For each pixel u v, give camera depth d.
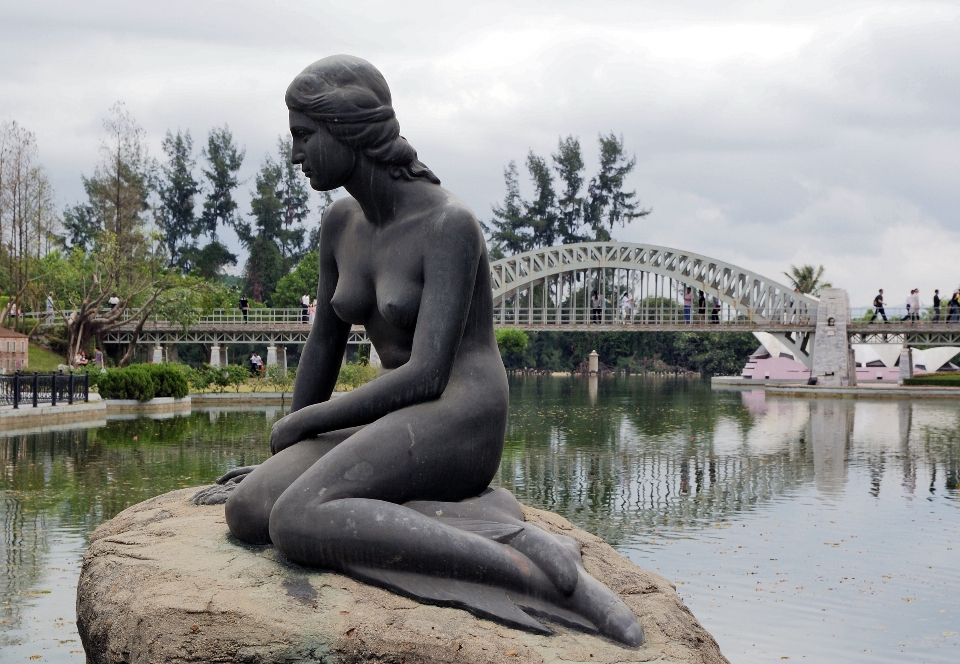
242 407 38.97
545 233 92.88
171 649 3.89
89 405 30.92
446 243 4.71
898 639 8.98
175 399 36.88
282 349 63.31
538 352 98.69
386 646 3.87
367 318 5.13
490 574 4.24
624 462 23.05
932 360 73.31
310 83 4.84
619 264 69.75
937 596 10.50
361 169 4.89
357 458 4.48
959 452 25.56
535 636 4.08
